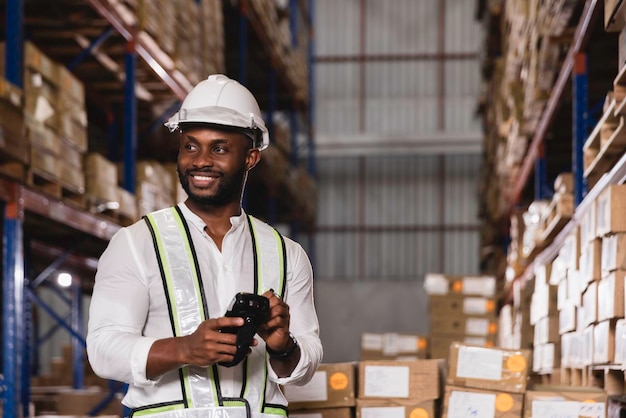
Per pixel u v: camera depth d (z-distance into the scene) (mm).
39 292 18328
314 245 20688
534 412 4188
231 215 2434
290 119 19328
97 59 8164
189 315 2291
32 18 7273
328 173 20938
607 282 4285
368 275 20594
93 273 11812
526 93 8430
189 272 2320
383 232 20688
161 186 8578
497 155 12750
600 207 4406
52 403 9875
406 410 4348
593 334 4730
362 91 21031
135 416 2287
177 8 8688
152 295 2303
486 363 4277
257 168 13703
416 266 20516
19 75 5656
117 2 7195
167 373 2289
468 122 20781
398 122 20922
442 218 20547
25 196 5738
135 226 2371
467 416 4266
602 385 5016
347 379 4402
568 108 8312
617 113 4441
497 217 14086
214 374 2293
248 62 15672
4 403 5523
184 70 8836
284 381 2326
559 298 6031
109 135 9633
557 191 7156
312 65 20578
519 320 8367
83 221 6820
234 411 2270
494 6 12219
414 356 10102
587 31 5836
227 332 2166
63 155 6273
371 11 21172
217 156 2357
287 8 15961
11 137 5359
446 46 20953
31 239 8500
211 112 2324
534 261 9352
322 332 19266
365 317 19203
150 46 8141
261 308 2166
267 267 2424
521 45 8414
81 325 12656
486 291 9977
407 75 21000
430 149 20031
